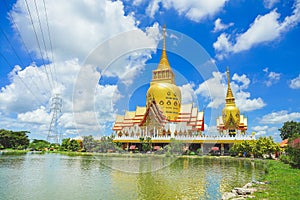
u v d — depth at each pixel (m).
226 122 41.41
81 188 11.30
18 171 17.72
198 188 11.47
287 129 43.91
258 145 30.28
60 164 22.70
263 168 20.44
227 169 19.59
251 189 9.62
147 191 10.62
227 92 43.75
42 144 56.84
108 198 9.45
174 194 10.20
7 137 53.31
